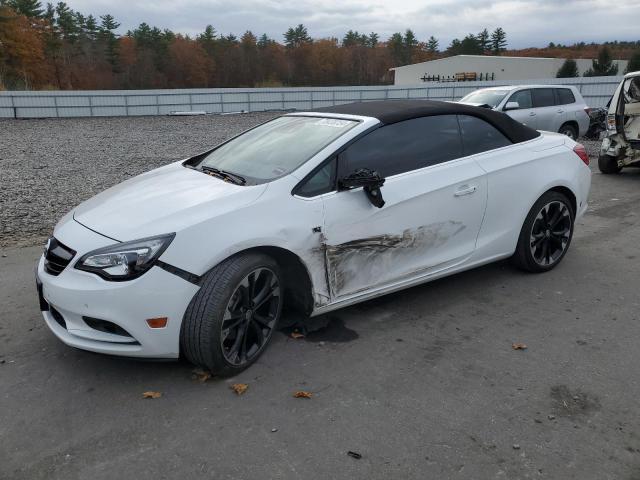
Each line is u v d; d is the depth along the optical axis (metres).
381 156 3.86
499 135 4.61
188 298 3.04
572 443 2.70
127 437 2.76
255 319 3.40
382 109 4.14
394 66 96.56
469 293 4.58
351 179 3.47
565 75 62.06
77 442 2.72
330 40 95.19
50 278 3.17
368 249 3.73
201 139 18.30
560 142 5.04
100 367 3.42
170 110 32.75
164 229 3.03
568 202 4.98
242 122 26.19
